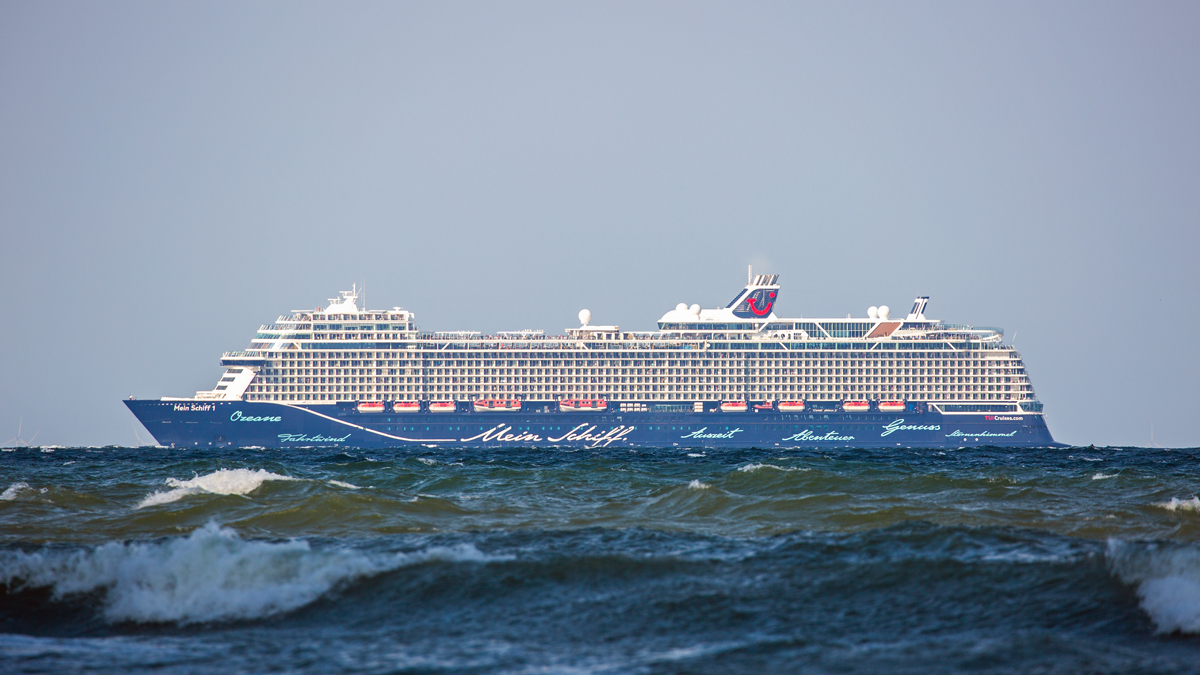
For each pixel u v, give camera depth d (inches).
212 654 3211.1
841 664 3024.1
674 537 5032.0
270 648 3280.0
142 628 3545.8
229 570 4020.7
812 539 4758.9
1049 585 3791.8
